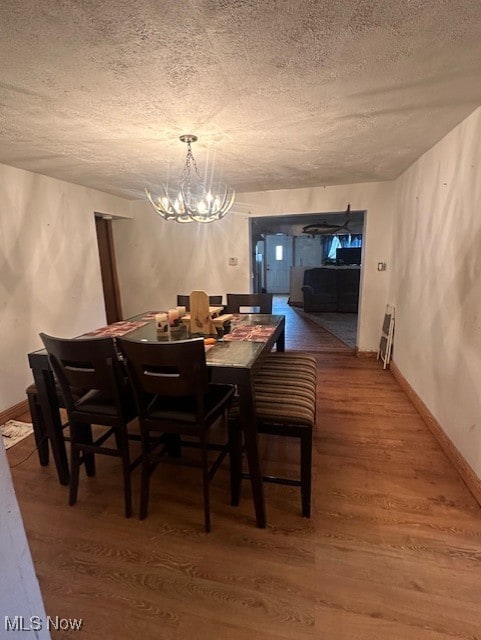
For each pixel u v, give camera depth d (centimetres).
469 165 191
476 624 117
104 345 151
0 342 261
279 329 239
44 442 206
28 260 286
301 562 142
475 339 180
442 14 108
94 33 114
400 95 164
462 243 198
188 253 441
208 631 118
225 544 151
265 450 219
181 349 138
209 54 128
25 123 189
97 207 376
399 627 117
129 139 216
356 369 362
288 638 115
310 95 162
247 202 408
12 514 82
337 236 962
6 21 107
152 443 186
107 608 126
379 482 188
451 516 164
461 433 194
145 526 162
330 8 105
